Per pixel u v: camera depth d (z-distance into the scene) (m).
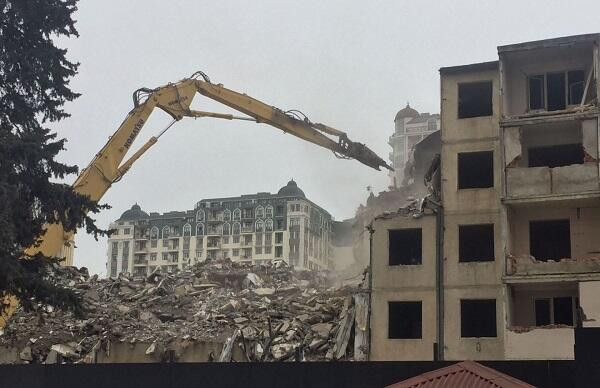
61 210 23.36
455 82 32.34
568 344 26.91
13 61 23.19
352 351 33.91
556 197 28.77
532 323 29.34
